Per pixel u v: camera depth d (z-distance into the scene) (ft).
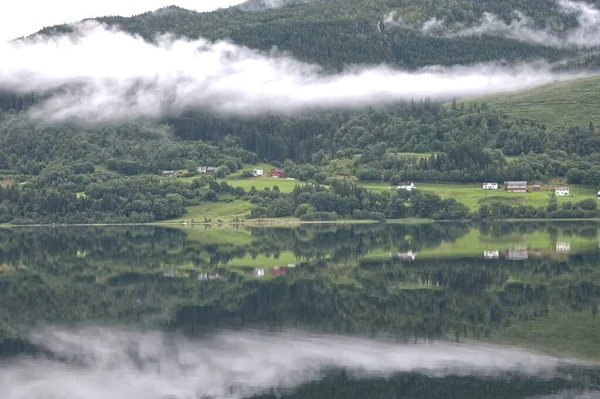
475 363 470.80
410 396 419.54
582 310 604.08
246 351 510.17
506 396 413.59
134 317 624.59
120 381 458.09
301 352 504.84
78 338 556.10
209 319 608.60
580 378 439.22
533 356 480.64
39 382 458.91
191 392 437.17
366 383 441.27
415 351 498.28
